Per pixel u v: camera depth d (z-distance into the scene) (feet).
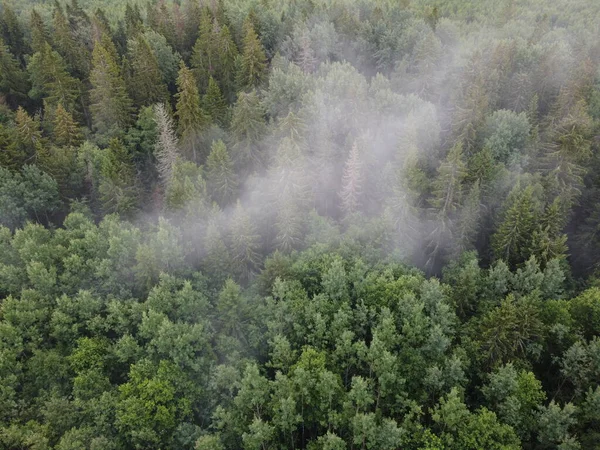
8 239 182.91
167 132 221.25
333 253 178.50
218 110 268.82
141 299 172.76
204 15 321.52
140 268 168.86
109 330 168.25
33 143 232.12
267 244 209.77
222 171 213.66
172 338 148.05
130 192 218.59
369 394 135.13
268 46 357.61
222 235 192.24
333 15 378.73
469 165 217.97
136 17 355.97
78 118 275.80
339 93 261.85
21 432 127.65
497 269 175.42
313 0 433.07
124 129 263.49
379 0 447.42
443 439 126.82
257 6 389.80
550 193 209.15
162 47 315.58
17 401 142.82
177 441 140.15
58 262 177.68
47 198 216.54
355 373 155.84
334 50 335.06
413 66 310.86
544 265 183.21
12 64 293.02
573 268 211.82
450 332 156.66
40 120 286.46
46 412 133.18
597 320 159.33
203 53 310.65
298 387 138.82
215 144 218.18
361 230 189.98
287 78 263.08
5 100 282.15
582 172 209.87
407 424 130.62
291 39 337.11
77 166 229.66
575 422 127.13
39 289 164.25
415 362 146.30
